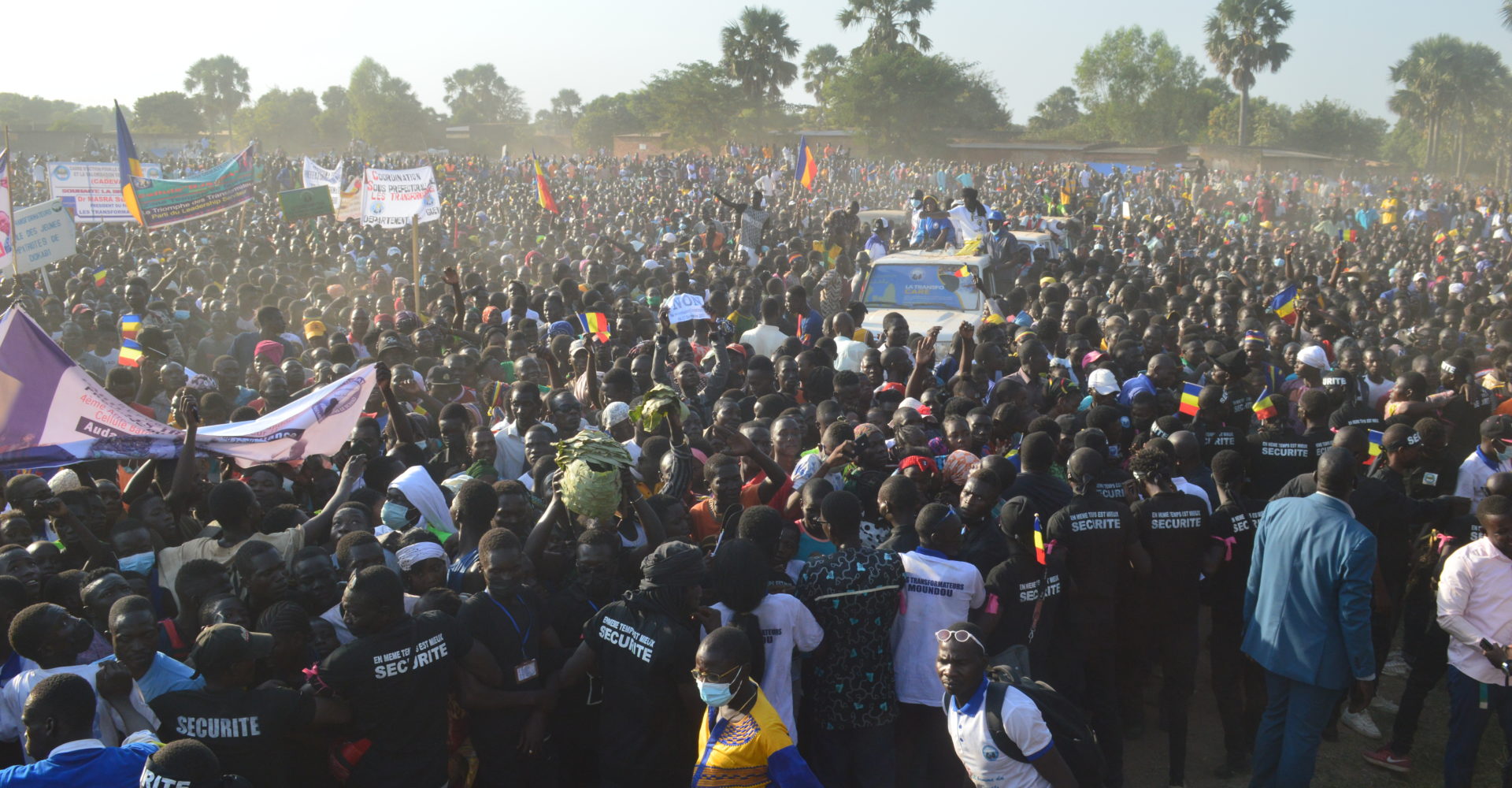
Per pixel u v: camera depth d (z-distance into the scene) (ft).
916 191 76.69
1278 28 245.04
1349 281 53.57
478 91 525.34
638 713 13.85
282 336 32.40
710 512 18.35
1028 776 12.53
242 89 460.55
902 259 47.37
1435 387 30.42
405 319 33.17
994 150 228.84
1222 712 19.52
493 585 14.26
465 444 22.21
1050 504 18.90
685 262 54.65
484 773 14.42
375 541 15.25
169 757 10.59
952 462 19.79
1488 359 32.58
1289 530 16.89
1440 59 261.24
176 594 14.84
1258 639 17.19
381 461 19.75
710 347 31.24
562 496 15.28
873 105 228.63
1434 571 19.70
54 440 17.28
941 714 15.62
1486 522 16.75
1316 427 22.70
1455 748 17.39
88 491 17.30
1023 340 29.91
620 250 68.49
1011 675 13.08
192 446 17.75
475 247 79.46
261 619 13.76
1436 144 272.31
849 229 63.93
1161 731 21.18
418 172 45.85
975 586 15.57
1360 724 21.09
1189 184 171.94
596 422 25.02
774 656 14.33
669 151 269.44
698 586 14.14
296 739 13.51
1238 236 101.60
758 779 12.45
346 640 14.96
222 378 25.99
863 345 31.50
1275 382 31.73
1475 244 93.20
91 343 33.45
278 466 20.39
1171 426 23.36
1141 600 18.72
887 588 14.93
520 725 14.43
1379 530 20.49
